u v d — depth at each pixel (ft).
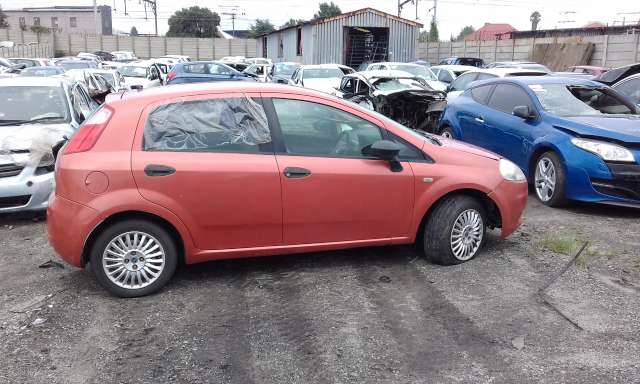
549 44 104.37
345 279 15.30
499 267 16.12
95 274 13.98
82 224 13.46
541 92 24.89
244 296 14.34
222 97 14.60
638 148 20.58
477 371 11.06
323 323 12.92
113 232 13.76
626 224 20.33
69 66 96.07
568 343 12.04
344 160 14.98
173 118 14.21
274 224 14.58
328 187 14.73
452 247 16.11
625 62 91.97
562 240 17.78
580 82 25.93
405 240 15.83
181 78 70.28
